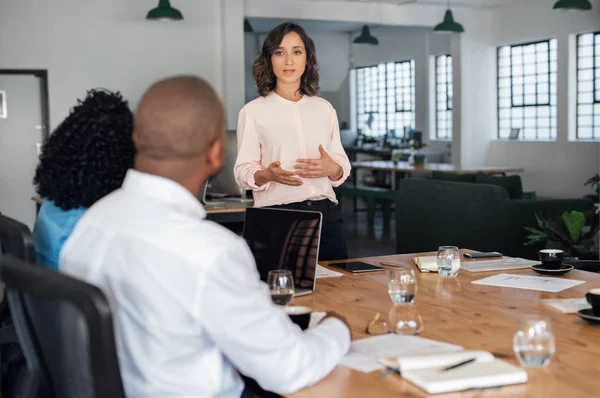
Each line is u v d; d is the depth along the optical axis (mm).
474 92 11031
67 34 7777
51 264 1754
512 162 10828
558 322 1944
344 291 2391
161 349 1318
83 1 7805
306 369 1428
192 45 8281
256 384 1588
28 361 1413
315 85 3127
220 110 1423
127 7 7973
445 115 13031
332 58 15703
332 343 1549
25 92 7820
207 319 1300
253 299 1346
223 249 1323
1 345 1913
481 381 1444
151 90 1397
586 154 9586
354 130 15945
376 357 1637
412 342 1737
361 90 15789
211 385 1361
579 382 1474
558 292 2307
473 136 11102
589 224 5992
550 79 10398
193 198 1410
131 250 1329
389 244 8586
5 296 2107
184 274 1297
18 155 7883
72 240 1430
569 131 9891
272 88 3111
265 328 1354
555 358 1634
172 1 8172
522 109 10883
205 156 1424
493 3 10664
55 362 1322
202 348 1354
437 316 2021
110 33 7930
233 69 8352
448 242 6578
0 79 7723
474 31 10930
